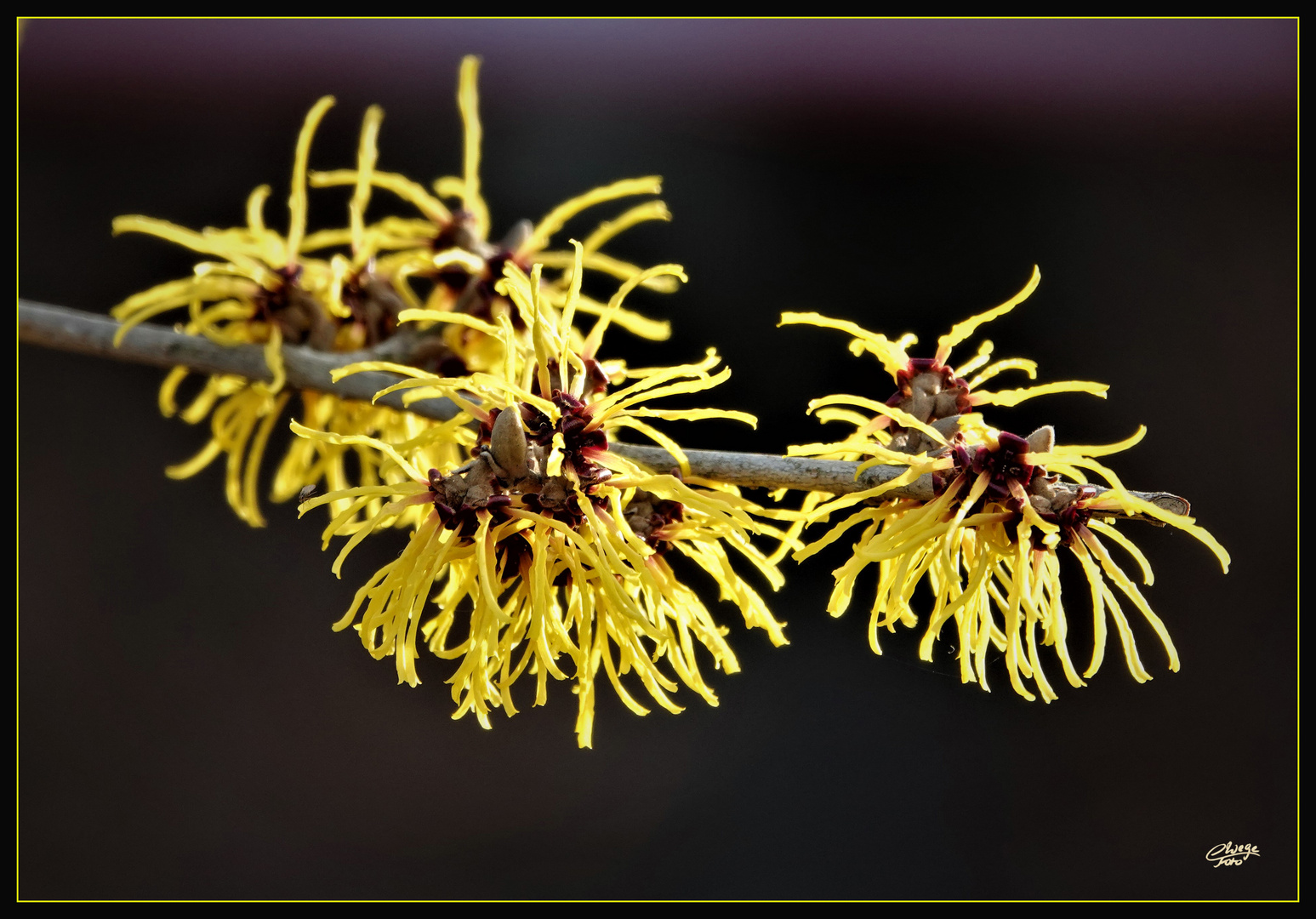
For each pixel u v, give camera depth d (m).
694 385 0.46
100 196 0.86
